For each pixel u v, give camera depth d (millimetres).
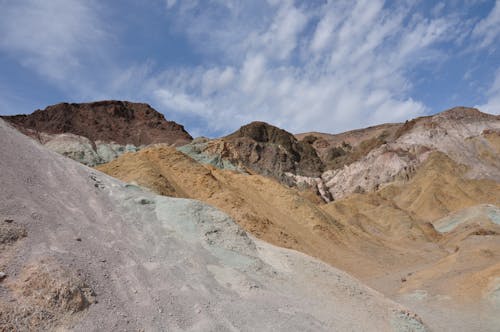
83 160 95938
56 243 11094
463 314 23531
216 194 34531
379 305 17672
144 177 29922
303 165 148500
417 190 104500
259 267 16750
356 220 65625
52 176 14984
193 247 16000
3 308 8125
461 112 147500
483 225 61625
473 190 98062
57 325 8539
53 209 12773
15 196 11969
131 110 145125
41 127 113562
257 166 130125
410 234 64375
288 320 13047
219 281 14312
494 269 27297
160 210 17750
